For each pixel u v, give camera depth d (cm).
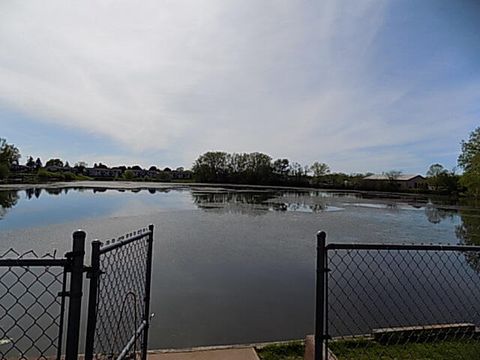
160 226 1512
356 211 2566
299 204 3022
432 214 2512
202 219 1795
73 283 144
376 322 510
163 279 733
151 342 459
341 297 609
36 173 5894
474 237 1488
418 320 518
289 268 846
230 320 533
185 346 450
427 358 309
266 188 5903
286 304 605
